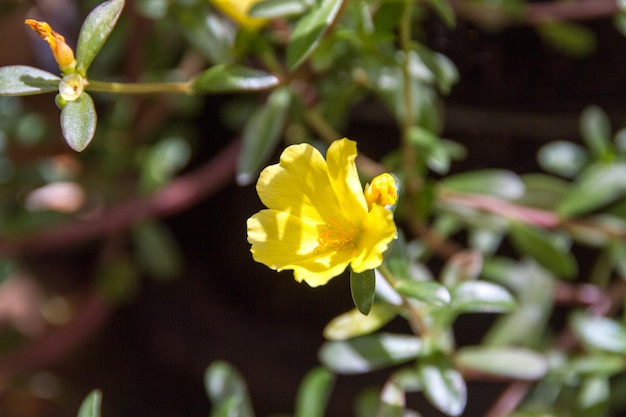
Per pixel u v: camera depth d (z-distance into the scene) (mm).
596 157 422
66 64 304
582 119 436
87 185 471
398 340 351
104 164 469
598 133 415
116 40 447
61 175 463
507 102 434
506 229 412
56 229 441
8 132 451
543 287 407
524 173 451
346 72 390
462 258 375
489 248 420
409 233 449
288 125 430
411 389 413
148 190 443
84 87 305
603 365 383
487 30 421
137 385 514
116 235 480
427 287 313
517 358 368
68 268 535
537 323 407
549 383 417
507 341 404
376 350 351
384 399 348
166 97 452
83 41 306
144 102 451
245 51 376
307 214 303
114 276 480
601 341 372
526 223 398
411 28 407
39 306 522
